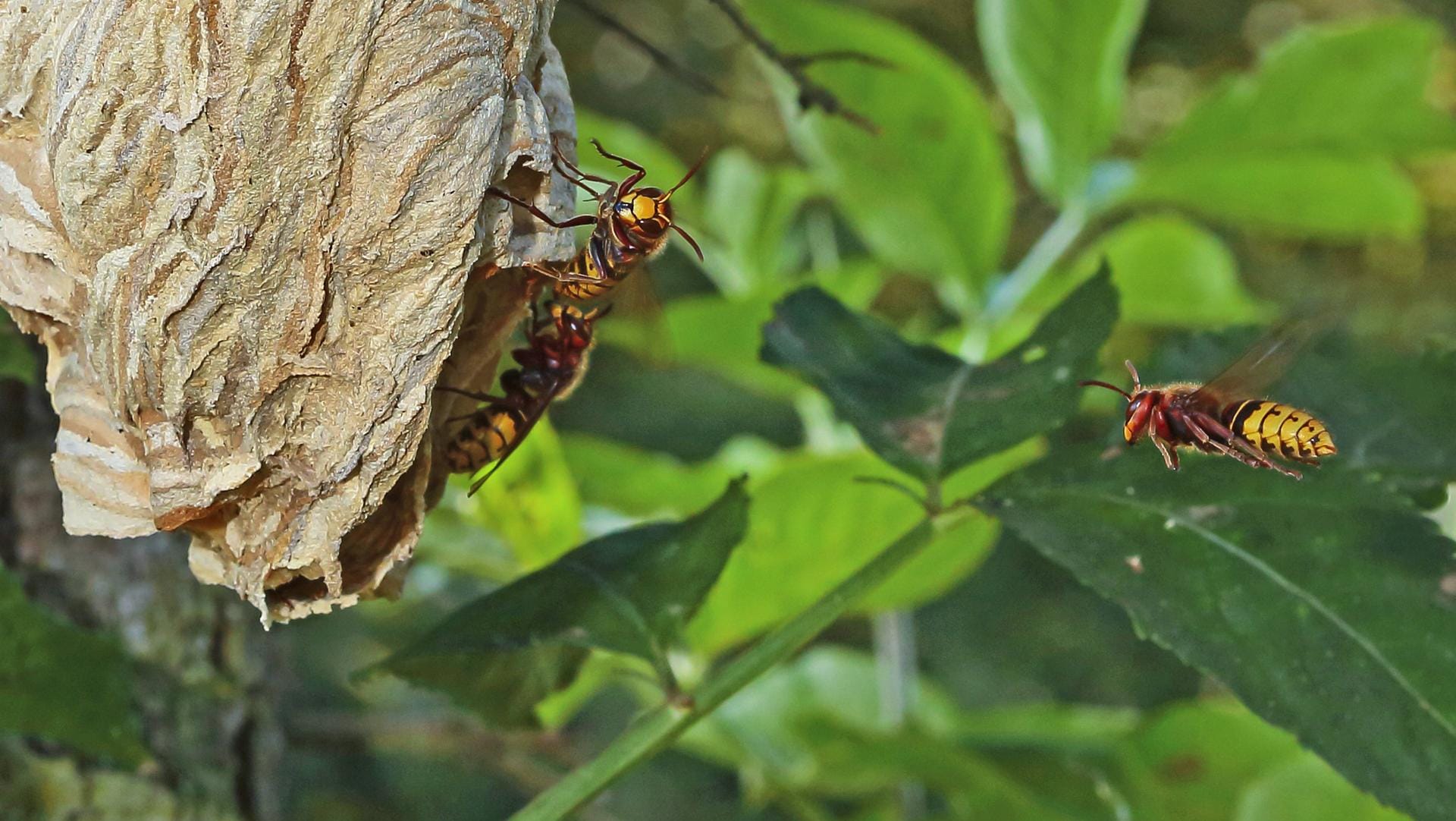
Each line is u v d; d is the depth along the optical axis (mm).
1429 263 2623
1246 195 994
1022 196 2436
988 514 855
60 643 872
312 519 839
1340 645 838
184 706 905
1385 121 974
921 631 2211
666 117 2588
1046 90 974
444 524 948
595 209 947
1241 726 947
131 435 840
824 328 881
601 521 965
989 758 940
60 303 841
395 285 833
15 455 903
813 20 954
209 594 914
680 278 2113
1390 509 850
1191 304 998
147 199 829
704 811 1856
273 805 917
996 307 979
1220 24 2758
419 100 829
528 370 863
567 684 876
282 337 832
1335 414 882
